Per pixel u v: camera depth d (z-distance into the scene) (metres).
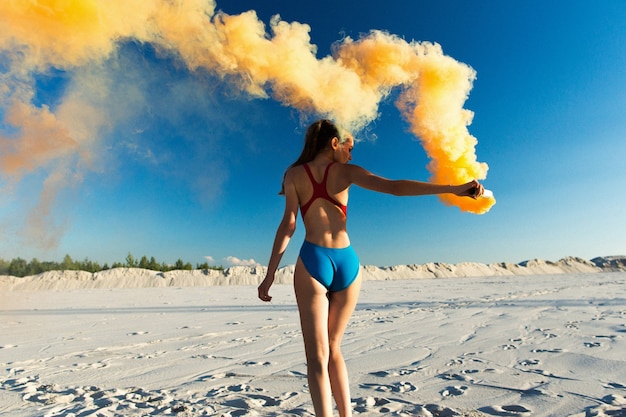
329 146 2.23
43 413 2.92
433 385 3.52
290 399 3.16
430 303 14.61
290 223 2.13
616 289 21.66
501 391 3.27
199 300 19.81
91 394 3.48
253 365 4.67
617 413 2.65
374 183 2.00
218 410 2.88
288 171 2.22
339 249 2.08
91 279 46.50
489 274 83.38
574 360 4.40
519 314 9.80
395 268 71.69
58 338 7.35
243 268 54.91
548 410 2.76
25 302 19.38
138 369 4.61
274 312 12.32
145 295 26.22
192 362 4.95
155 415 2.80
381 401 3.03
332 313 2.10
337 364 2.06
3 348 6.28
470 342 5.91
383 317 10.06
